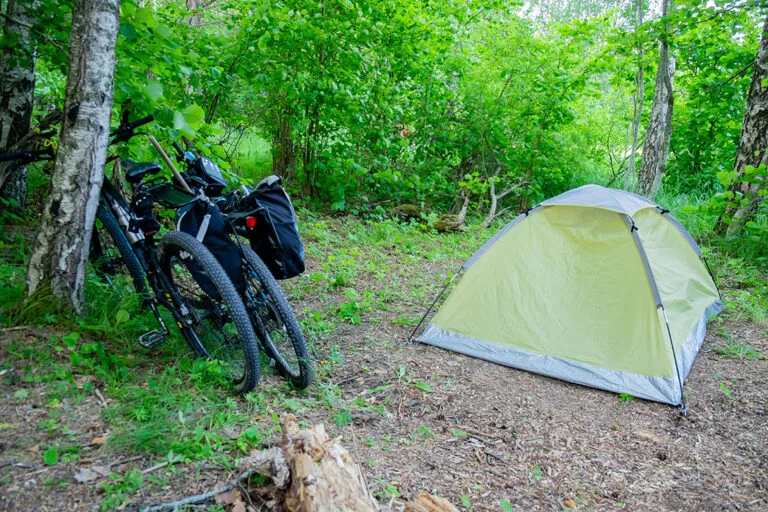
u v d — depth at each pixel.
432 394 3.74
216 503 2.30
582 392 4.05
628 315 4.30
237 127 9.07
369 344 4.47
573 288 4.52
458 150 10.99
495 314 4.62
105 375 3.07
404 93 9.77
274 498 2.33
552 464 3.10
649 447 3.36
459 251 7.95
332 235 7.79
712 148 11.87
